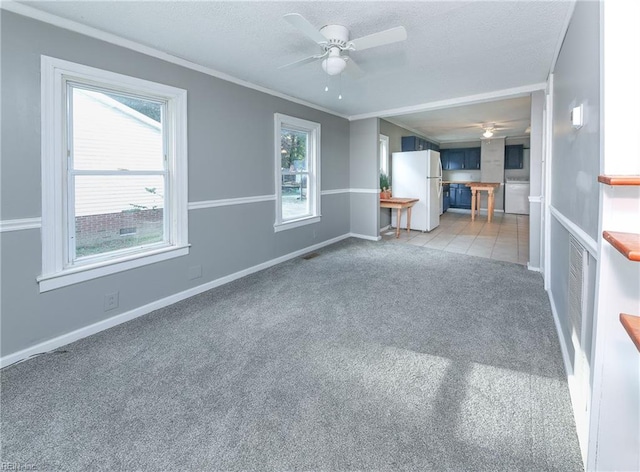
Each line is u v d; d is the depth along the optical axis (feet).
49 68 6.91
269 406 5.40
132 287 8.77
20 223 6.72
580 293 5.15
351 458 4.39
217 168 11.00
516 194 29.43
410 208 20.81
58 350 7.16
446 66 10.19
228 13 6.91
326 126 16.70
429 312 9.07
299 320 8.65
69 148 7.59
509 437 4.68
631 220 3.50
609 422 3.72
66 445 4.60
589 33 4.77
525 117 20.47
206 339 7.65
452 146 33.14
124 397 5.61
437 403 5.41
